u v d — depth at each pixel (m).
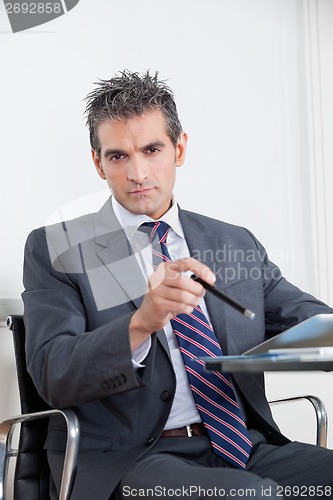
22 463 2.01
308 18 2.91
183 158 2.21
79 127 2.56
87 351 1.74
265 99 2.84
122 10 2.65
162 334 1.93
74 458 1.77
